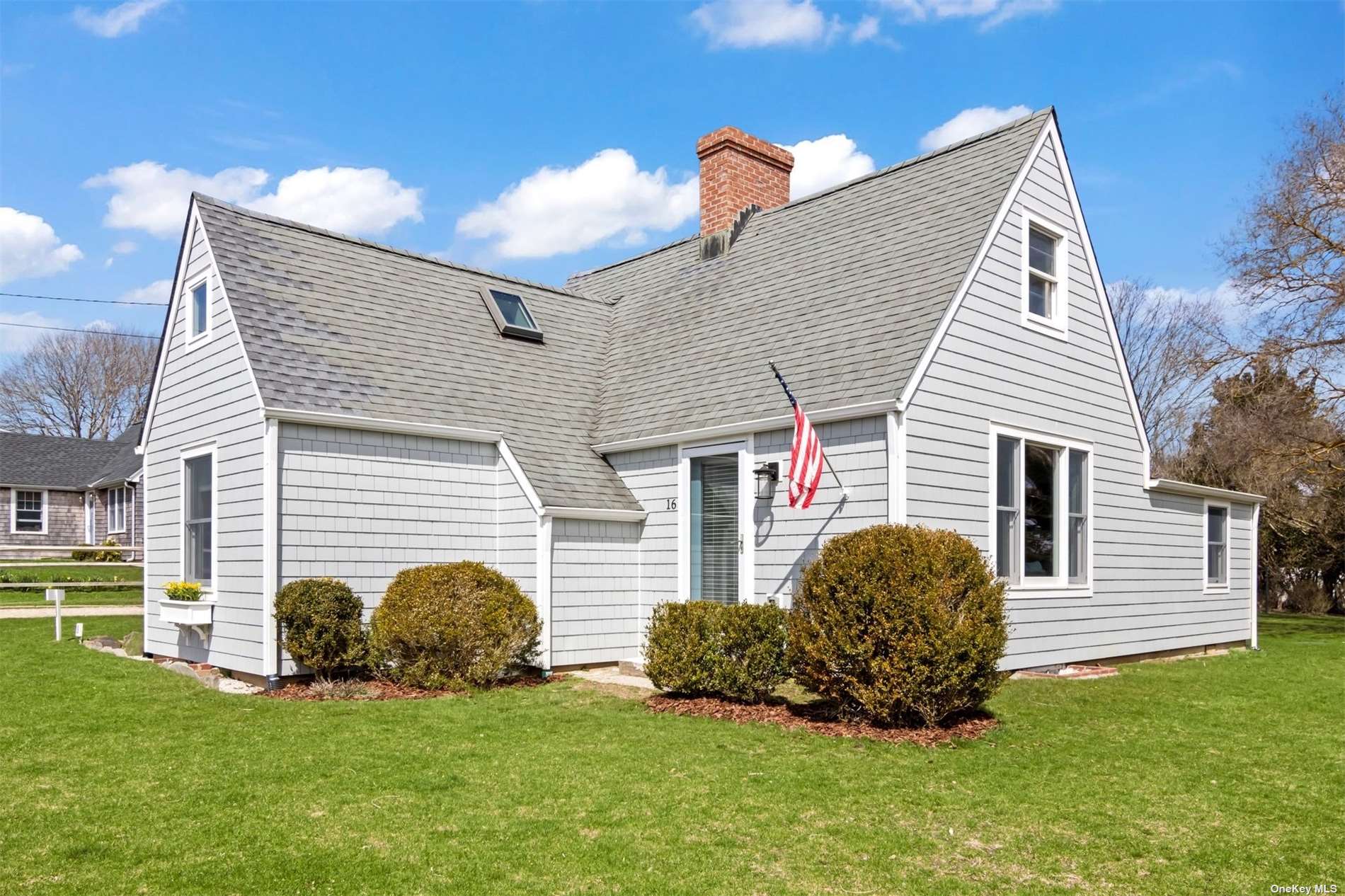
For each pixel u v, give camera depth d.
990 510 11.79
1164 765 7.48
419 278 15.56
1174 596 15.38
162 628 13.69
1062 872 5.23
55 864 5.15
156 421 14.38
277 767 7.16
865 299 12.66
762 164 18.28
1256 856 5.48
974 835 5.79
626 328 17.25
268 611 10.91
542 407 14.36
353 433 11.84
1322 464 23.69
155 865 5.15
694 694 10.16
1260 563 29.75
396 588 11.07
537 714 9.32
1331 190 22.11
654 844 5.54
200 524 12.91
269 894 4.77
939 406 11.10
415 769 7.15
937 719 8.58
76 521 39.06
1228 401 27.06
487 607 10.95
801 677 9.09
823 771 7.18
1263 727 9.02
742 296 15.27
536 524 12.36
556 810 6.15
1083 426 13.76
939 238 12.71
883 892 4.91
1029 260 13.23
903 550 8.62
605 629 12.88
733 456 12.45
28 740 7.99
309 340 12.55
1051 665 12.64
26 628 16.81
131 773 6.99
